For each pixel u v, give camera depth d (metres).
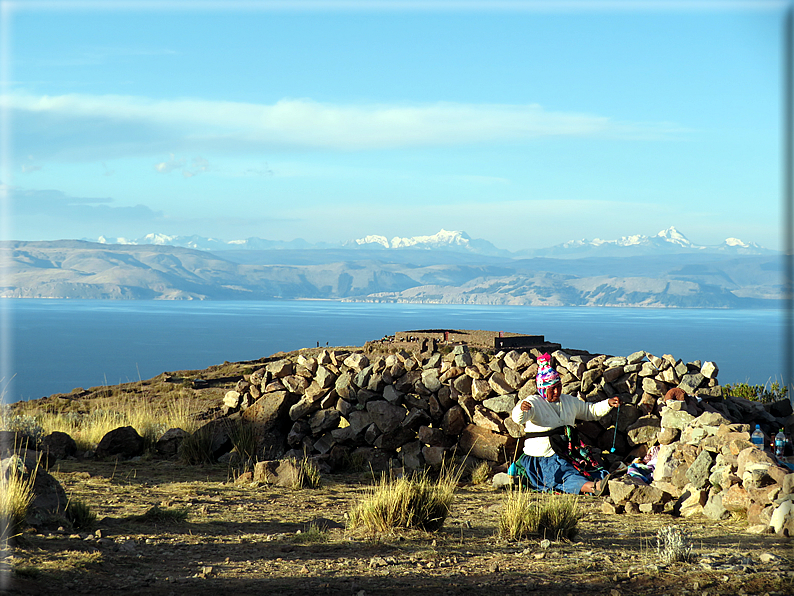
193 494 8.09
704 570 4.63
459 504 7.77
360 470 10.01
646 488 7.24
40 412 20.97
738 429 7.20
